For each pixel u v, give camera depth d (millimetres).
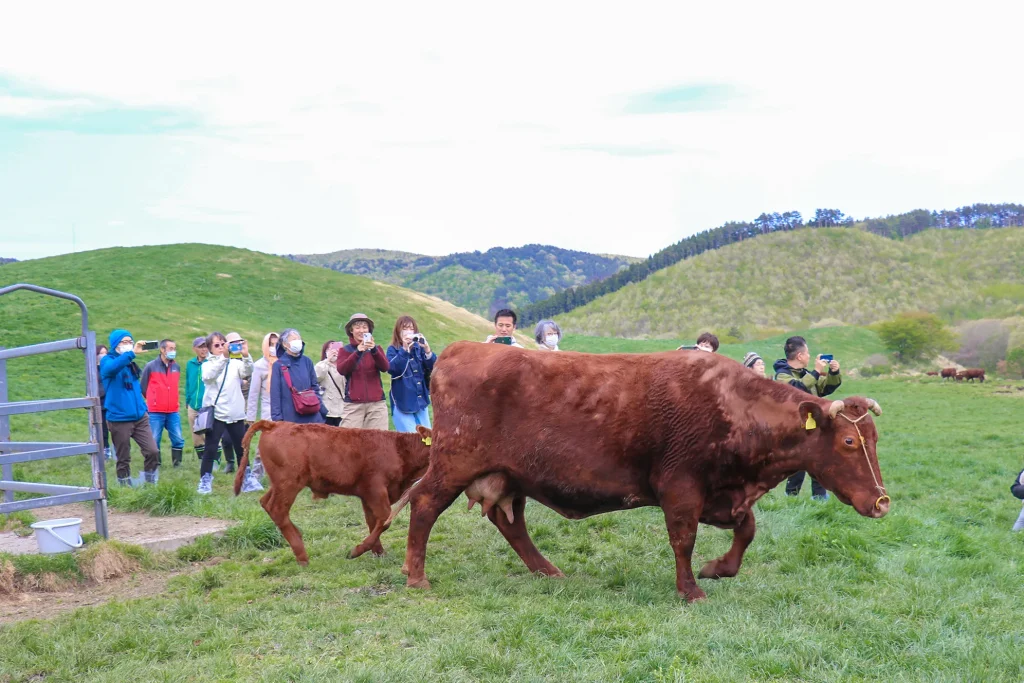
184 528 8992
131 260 55156
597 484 6574
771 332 171750
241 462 7828
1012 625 5707
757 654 5027
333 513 10047
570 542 8367
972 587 6812
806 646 5117
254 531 8633
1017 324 95875
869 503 6148
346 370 10289
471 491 6914
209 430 11633
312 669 4840
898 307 181625
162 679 4820
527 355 6758
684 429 6340
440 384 6926
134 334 35656
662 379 6480
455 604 6195
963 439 21875
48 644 5520
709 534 8680
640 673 4719
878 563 7523
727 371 6512
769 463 6434
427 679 4648
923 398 42969
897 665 4941
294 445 7734
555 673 4754
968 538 8461
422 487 6902
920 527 8898
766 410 6402
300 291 53656
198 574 7469
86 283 46875
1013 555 8211
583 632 5336
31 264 53750
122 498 10156
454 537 8711
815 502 9914
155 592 7137
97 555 7570
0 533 9062
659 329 194750
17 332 34375
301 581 7059
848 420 6227
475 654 4965
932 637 5375
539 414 6598
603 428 6469
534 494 6805
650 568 7438
